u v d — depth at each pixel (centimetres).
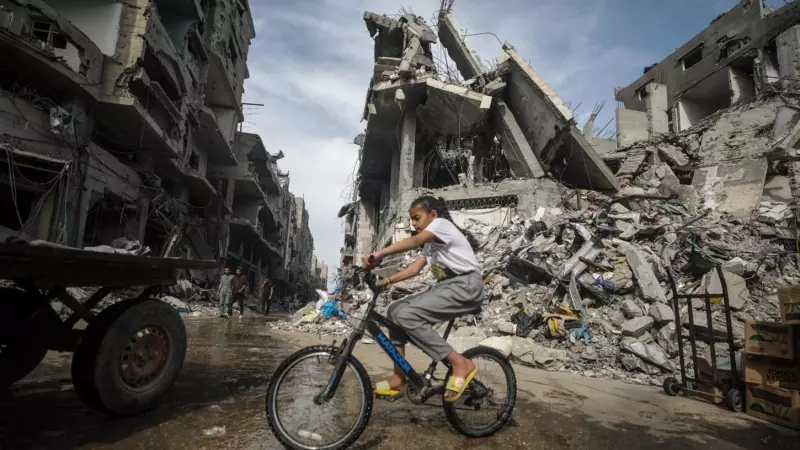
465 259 273
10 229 1017
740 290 755
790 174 1502
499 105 1859
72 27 1162
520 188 1631
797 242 1142
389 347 264
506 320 773
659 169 1852
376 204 3081
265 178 3619
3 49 1016
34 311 287
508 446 267
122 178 1415
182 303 1452
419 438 270
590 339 659
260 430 268
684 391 446
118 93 1298
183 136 1831
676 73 2483
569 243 1008
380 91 1831
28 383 340
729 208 1569
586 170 1861
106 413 279
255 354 584
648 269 767
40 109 1102
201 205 2388
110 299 1003
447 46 2420
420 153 2200
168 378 300
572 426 317
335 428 269
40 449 217
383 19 2188
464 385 257
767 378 364
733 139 1711
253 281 3616
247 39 2830
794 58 1750
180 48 1723
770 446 293
